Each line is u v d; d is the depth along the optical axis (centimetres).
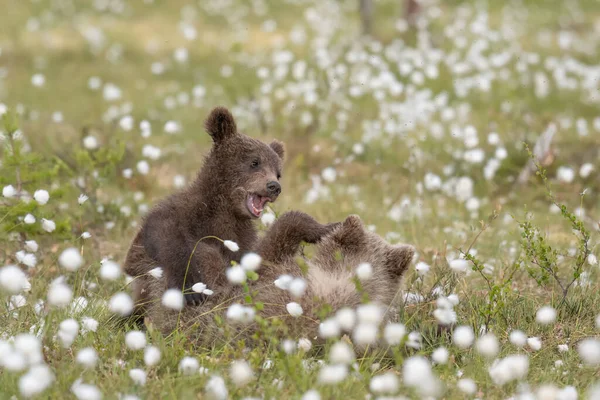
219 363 768
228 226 935
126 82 2877
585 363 817
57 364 750
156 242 890
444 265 1075
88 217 1301
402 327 690
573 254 1166
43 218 1033
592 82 2503
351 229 862
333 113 2156
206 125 966
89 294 952
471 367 796
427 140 1967
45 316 858
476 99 2442
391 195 1630
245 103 2191
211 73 2981
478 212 1495
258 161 955
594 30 3809
